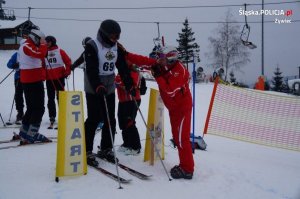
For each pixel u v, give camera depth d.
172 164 4.29
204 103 12.43
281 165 4.88
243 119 6.00
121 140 5.53
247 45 14.11
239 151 5.64
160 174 3.89
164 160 4.46
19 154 4.39
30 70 4.74
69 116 3.55
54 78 6.40
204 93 15.46
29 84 4.77
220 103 6.12
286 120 5.88
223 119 6.07
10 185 3.29
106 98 4.07
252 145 6.25
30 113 4.88
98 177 3.60
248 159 5.04
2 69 18.02
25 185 3.31
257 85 20.22
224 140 6.52
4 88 11.85
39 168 3.84
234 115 6.07
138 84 4.60
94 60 3.80
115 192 3.25
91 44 3.82
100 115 4.05
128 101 4.53
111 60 3.94
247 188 3.67
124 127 4.60
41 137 5.05
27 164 3.98
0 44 32.47
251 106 6.09
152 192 3.34
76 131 3.59
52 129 6.36
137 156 4.56
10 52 30.70
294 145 5.59
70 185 3.35
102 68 3.92
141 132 6.53
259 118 5.97
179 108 3.79
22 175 3.59
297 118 5.86
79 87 14.08
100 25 3.83
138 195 3.23
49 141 5.10
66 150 3.53
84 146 3.65
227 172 4.16
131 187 3.41
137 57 4.24
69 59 6.51
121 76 4.16
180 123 3.80
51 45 6.34
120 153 4.63
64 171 3.50
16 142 5.11
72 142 3.56
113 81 4.13
